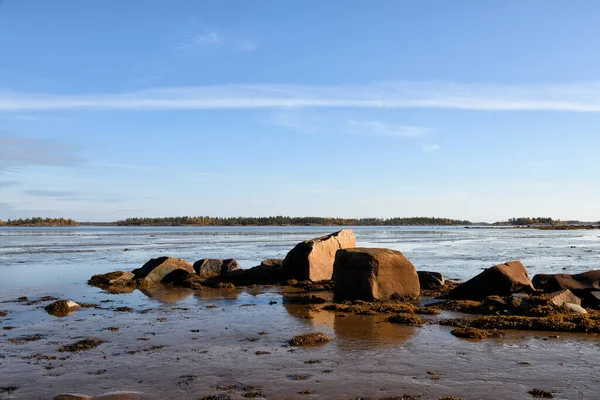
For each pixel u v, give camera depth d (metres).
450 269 31.27
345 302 18.83
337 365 10.73
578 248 52.41
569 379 9.78
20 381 9.78
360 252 19.53
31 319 15.90
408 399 8.76
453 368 10.50
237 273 26.59
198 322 15.50
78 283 25.31
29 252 48.25
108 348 12.25
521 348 12.07
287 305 18.81
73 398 8.82
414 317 15.32
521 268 19.48
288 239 82.06
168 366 10.73
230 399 8.79
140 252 48.25
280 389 9.28
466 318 15.58
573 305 16.25
